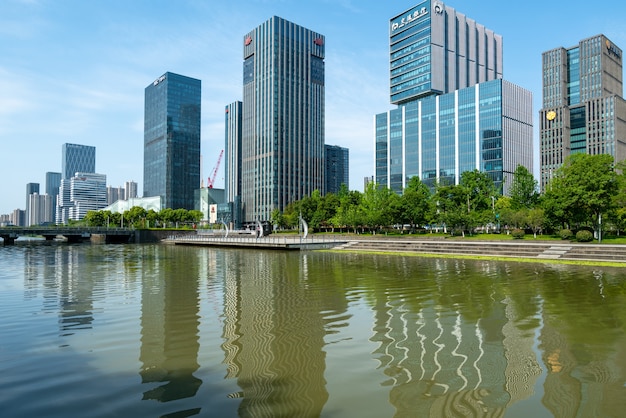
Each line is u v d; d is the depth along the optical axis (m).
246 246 79.81
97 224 168.62
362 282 28.48
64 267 42.22
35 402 9.30
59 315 18.55
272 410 8.79
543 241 53.72
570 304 20.14
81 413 8.73
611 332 15.05
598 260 40.16
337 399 9.34
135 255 61.91
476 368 11.35
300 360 12.09
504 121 149.75
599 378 10.60
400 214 85.62
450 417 8.43
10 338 14.68
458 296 22.58
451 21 183.62
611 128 166.38
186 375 10.93
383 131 189.88
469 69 192.75
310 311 19.00
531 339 14.20
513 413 8.62
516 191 77.06
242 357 12.41
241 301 21.69
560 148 178.88
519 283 27.20
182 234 128.88
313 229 120.75
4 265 44.91
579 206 55.03
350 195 112.31
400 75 188.25
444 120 164.88
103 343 14.02
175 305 20.70
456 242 56.41
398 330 15.51
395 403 9.12
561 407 8.91
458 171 159.50
